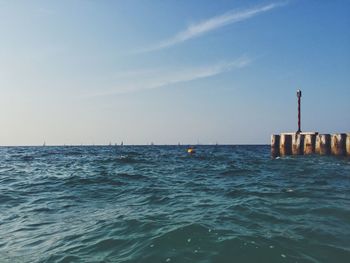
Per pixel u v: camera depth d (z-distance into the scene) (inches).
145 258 237.1
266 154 2036.2
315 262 222.8
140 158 1528.1
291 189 504.4
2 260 252.8
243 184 594.2
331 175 673.0
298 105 1152.2
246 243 255.8
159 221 328.2
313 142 1079.0
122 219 343.3
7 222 362.3
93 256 248.2
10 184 652.7
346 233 279.7
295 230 289.0
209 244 257.6
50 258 250.4
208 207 394.0
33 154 2266.2
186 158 1535.4
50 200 480.1
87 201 465.7
